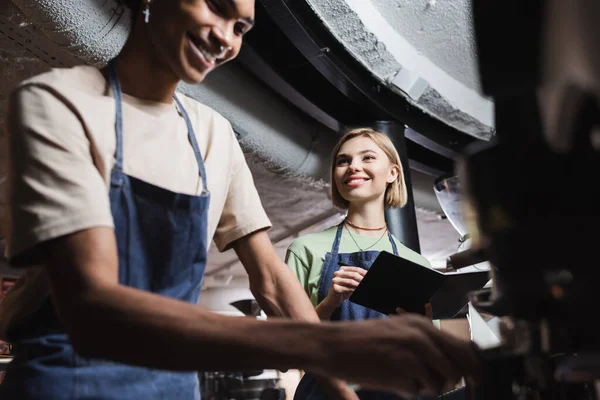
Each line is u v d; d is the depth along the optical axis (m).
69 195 0.69
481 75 0.55
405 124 4.36
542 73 0.50
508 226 0.51
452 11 3.72
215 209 1.01
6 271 6.81
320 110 4.08
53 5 2.16
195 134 1.01
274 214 6.69
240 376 5.89
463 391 1.29
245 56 3.41
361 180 2.17
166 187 0.90
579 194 0.48
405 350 0.53
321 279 2.01
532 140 0.50
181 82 3.14
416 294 1.67
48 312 0.83
